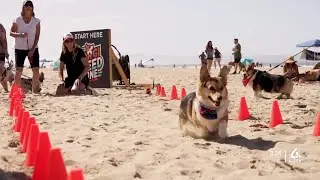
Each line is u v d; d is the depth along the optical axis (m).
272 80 6.69
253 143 3.29
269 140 3.38
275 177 2.33
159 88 7.36
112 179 2.35
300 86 9.09
